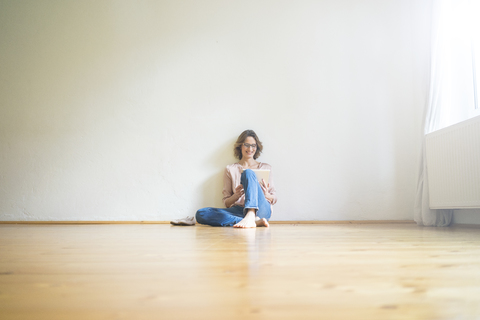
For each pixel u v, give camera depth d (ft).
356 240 4.71
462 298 1.59
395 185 11.02
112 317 1.31
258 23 11.46
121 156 11.02
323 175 10.97
